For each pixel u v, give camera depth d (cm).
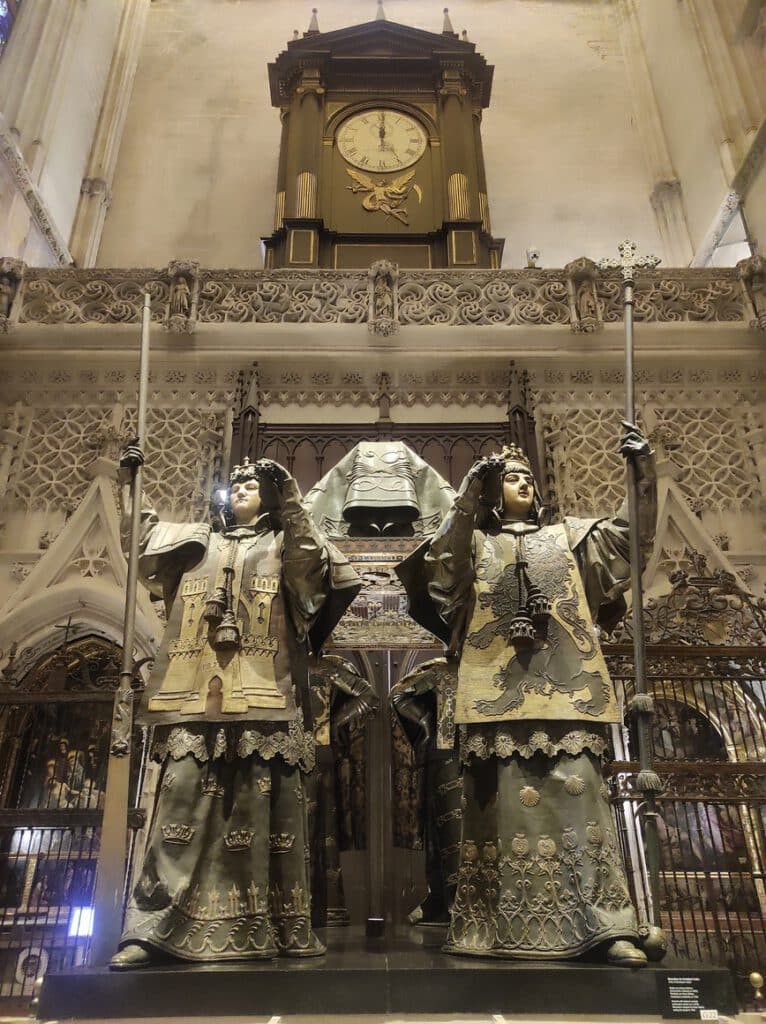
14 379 902
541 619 355
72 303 932
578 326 906
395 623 454
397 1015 277
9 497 845
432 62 1295
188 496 839
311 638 393
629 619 637
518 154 1423
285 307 936
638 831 589
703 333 913
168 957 301
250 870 321
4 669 673
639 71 1494
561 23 1592
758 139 1074
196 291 936
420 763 460
